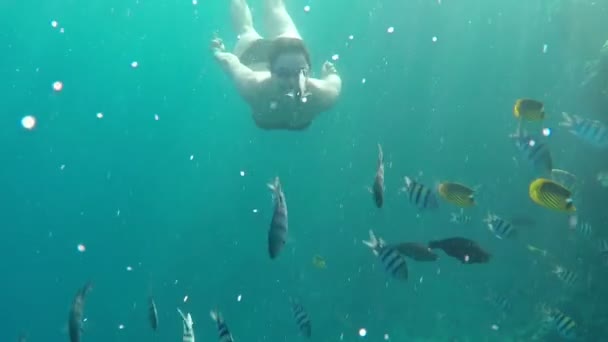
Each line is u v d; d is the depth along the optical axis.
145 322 26.98
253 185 30.28
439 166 24.69
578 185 14.64
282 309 22.45
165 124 44.31
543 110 6.07
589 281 13.54
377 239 5.73
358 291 21.58
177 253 30.92
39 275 43.12
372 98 27.88
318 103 7.04
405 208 23.83
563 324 8.13
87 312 30.08
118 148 45.81
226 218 30.33
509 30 23.91
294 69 6.36
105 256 39.34
